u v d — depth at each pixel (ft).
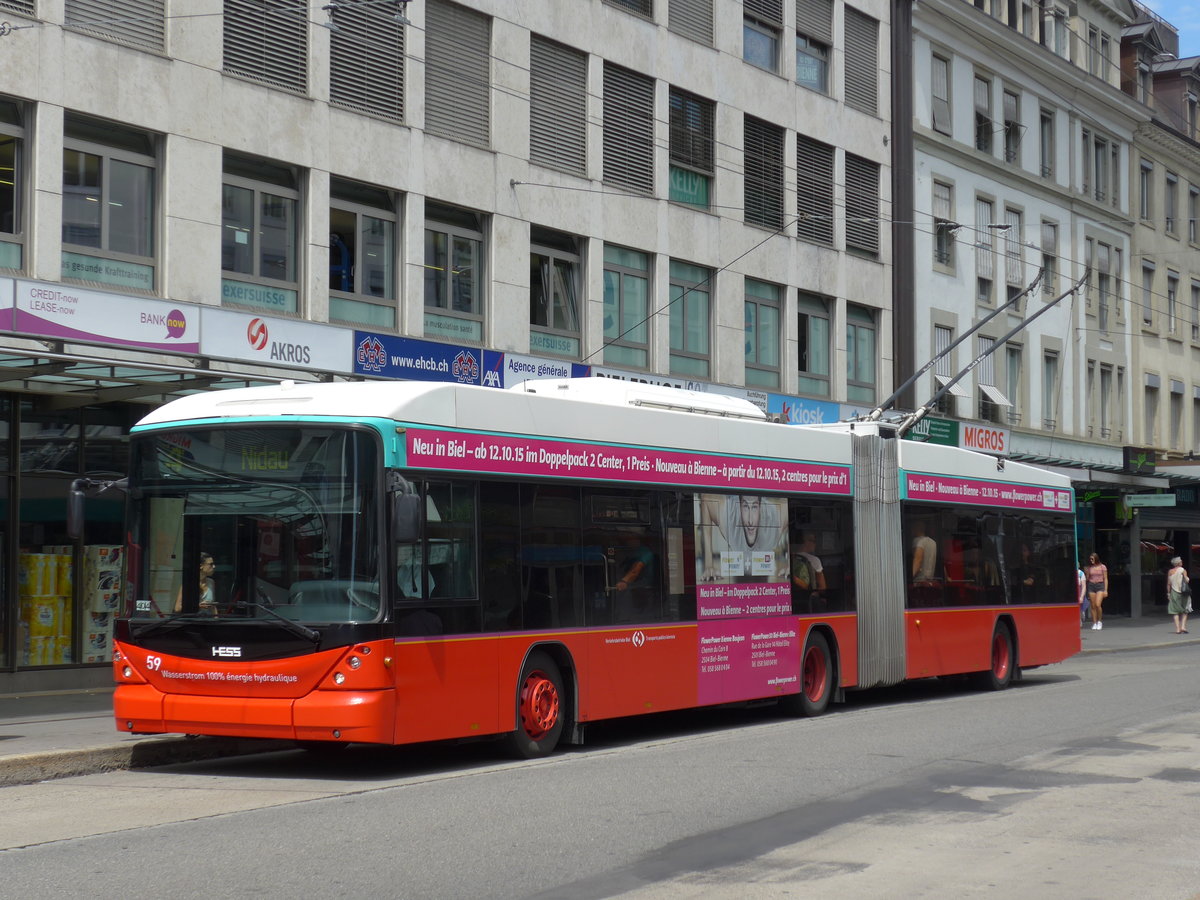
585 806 32.89
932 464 65.21
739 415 55.21
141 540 39.32
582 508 44.68
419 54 75.05
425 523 38.55
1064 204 143.95
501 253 79.71
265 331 65.26
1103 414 151.43
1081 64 148.25
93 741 41.93
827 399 108.37
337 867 25.98
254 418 38.55
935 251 122.83
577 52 85.87
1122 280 155.22
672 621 48.19
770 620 53.36
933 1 121.19
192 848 27.81
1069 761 40.70
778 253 102.78
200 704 37.73
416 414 38.65
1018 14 137.80
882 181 115.14
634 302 90.17
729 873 25.67
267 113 67.26
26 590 60.59
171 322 60.80
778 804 33.24
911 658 62.18
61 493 61.93
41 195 57.88
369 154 72.23
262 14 67.56
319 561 37.24
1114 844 28.53
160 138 63.05
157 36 62.90
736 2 99.09
